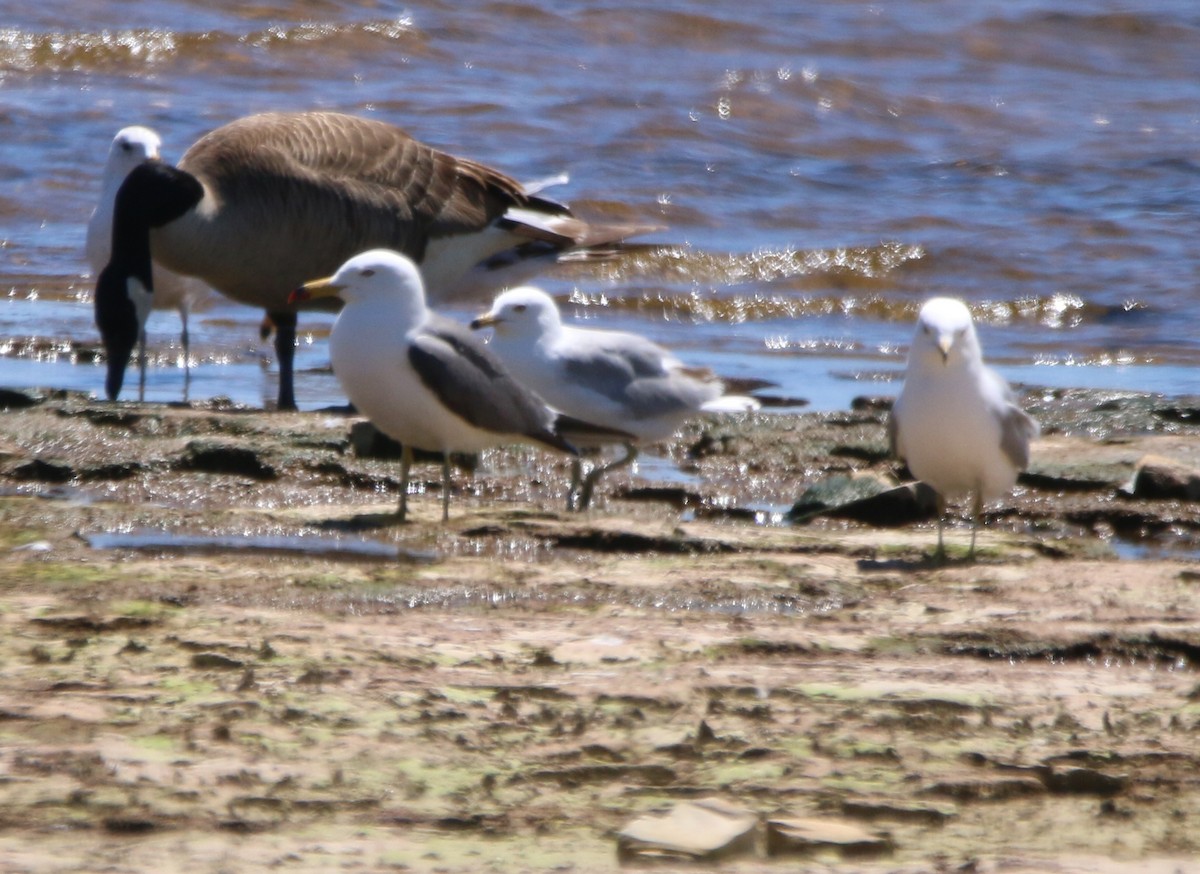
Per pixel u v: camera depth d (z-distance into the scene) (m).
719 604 10.29
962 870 6.40
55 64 33.91
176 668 8.51
